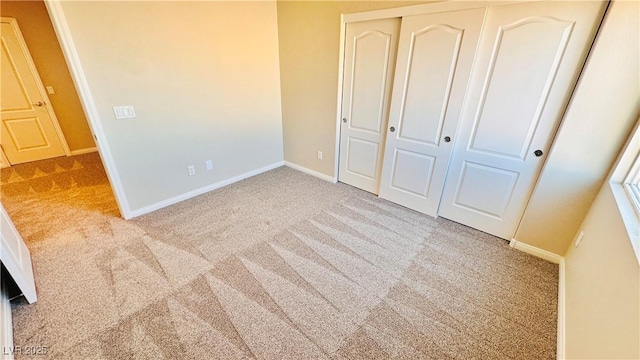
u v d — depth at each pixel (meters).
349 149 3.18
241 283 1.80
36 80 3.74
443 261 2.04
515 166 2.07
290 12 3.03
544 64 1.77
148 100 2.43
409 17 2.22
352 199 2.99
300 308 1.62
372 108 2.80
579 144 1.70
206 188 3.14
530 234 2.08
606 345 0.96
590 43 1.60
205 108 2.87
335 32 2.75
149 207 2.68
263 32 3.12
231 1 2.74
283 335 1.46
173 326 1.49
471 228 2.45
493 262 2.03
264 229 2.42
